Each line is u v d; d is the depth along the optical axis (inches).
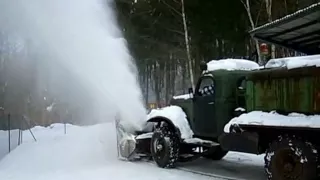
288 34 333.1
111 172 331.6
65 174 329.1
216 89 315.6
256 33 331.6
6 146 563.2
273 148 254.2
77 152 450.3
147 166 359.9
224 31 851.4
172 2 893.2
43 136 677.3
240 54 900.6
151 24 941.8
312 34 332.8
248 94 277.0
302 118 236.1
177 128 336.2
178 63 1263.5
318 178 234.4
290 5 761.0
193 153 355.3
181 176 309.1
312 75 235.6
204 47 953.5
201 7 850.1
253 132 263.1
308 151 235.6
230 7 816.9
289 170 242.5
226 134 280.1
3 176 331.9
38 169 359.9
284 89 251.8
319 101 231.6
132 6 935.7
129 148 388.8
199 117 333.1
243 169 339.6
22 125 842.2
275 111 255.9
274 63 263.1
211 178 300.4
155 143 359.9
